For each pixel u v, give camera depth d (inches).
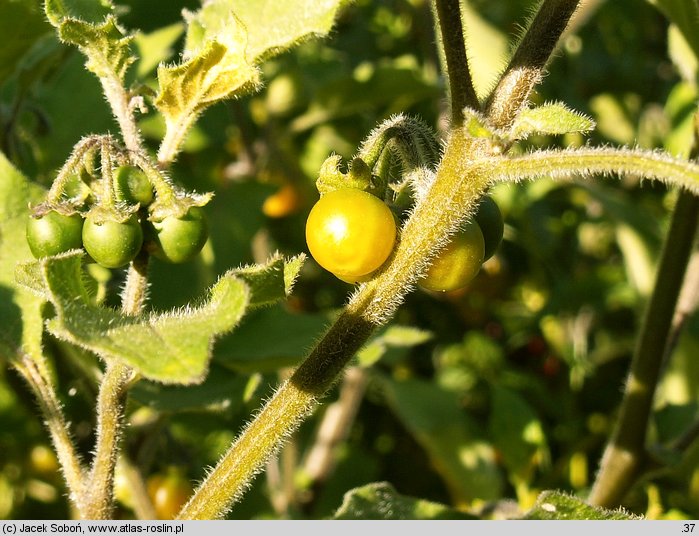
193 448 12.0
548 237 15.8
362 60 16.9
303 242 15.9
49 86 11.2
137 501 10.2
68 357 10.1
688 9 10.5
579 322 14.9
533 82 8.2
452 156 8.0
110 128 11.2
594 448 14.0
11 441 12.6
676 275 10.3
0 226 9.1
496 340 16.5
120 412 8.4
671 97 13.6
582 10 12.3
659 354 10.4
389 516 9.8
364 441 15.8
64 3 8.7
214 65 8.4
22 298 8.9
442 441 12.8
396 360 13.9
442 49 8.0
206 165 14.0
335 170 8.0
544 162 7.9
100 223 8.0
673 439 11.9
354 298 8.1
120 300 10.1
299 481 13.8
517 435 11.9
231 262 12.1
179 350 7.2
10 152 10.6
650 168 7.8
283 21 8.4
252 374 10.2
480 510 10.6
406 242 8.0
